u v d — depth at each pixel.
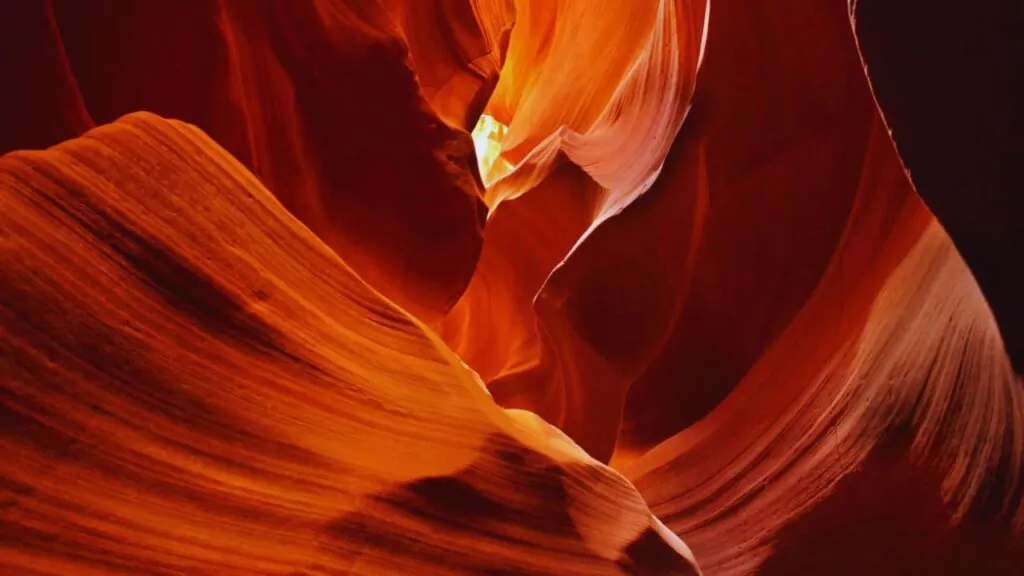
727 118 4.54
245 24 4.24
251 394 1.76
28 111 2.97
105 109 3.45
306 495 1.75
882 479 3.43
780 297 4.38
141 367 1.56
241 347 1.79
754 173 4.45
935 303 3.51
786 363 4.24
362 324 2.17
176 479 1.54
